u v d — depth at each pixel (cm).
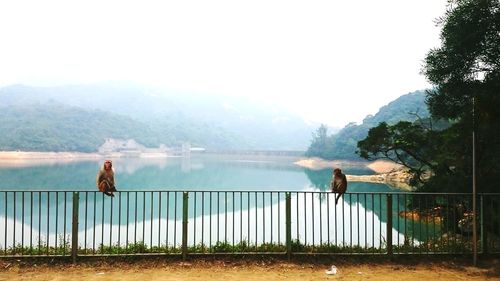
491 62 998
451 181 1445
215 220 2627
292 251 818
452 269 764
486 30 977
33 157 14300
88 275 707
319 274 730
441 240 877
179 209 3644
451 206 1473
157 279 692
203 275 715
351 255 808
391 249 809
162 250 811
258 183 7262
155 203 4153
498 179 1321
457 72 1049
